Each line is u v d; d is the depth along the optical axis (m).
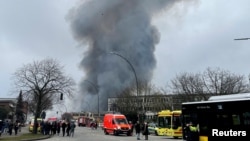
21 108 110.44
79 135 51.31
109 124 52.97
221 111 18.39
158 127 47.72
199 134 19.62
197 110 19.98
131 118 90.12
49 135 48.12
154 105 95.25
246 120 17.30
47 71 58.25
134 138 41.94
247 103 17.36
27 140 35.84
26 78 58.25
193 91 70.75
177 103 75.94
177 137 43.53
